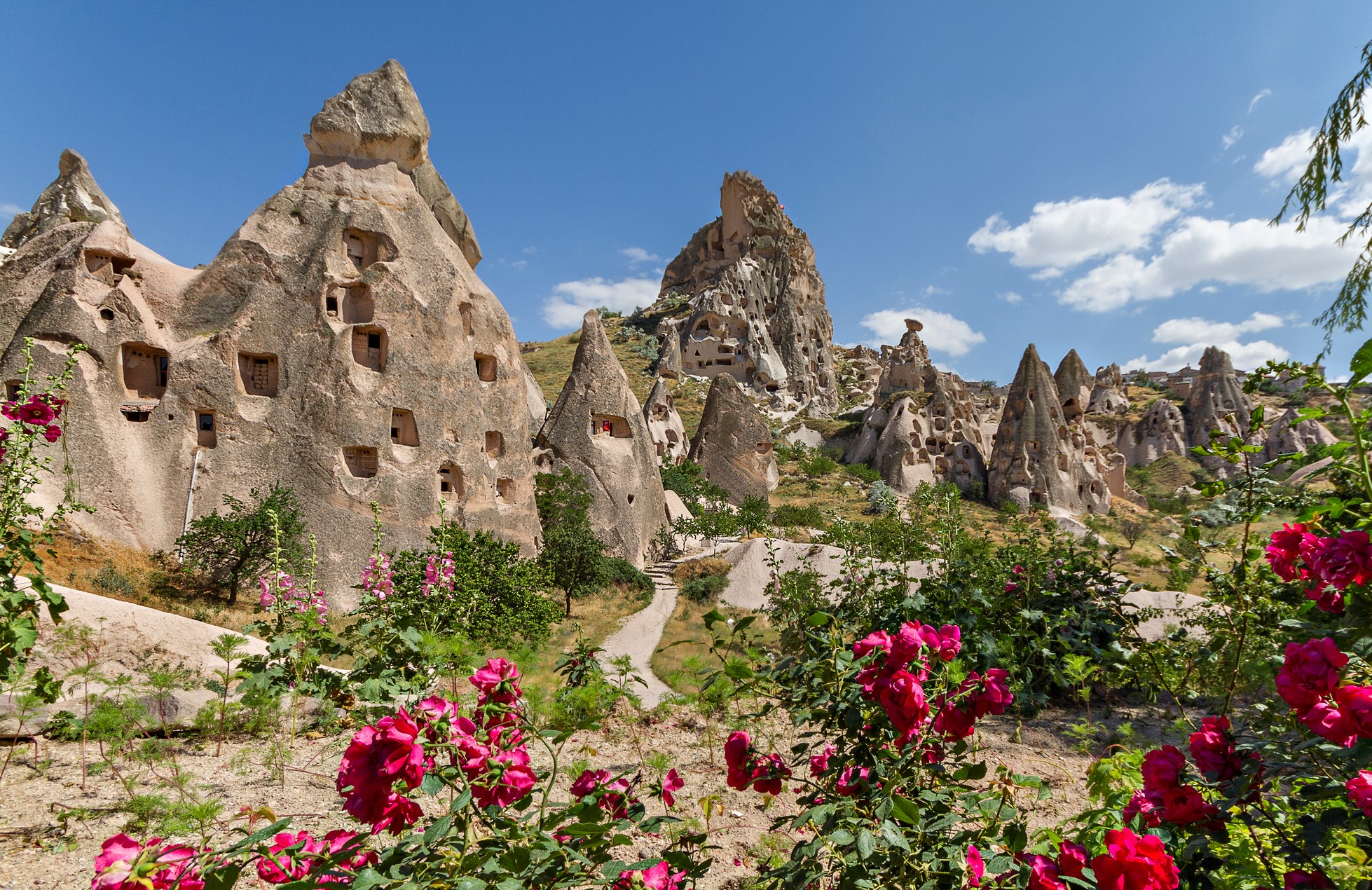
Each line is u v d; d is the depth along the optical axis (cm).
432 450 2597
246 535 1959
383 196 2802
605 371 3722
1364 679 230
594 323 3844
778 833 423
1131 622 640
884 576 1030
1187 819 217
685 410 7131
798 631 316
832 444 6925
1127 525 4012
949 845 211
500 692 253
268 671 527
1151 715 656
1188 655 560
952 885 201
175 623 661
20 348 2036
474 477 2723
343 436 2398
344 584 2231
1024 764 541
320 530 2267
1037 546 855
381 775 187
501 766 218
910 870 212
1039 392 5397
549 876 195
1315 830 209
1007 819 223
